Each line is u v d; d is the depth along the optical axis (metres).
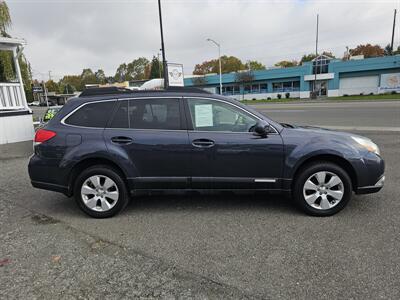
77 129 4.05
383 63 40.75
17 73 10.16
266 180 3.95
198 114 4.02
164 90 4.15
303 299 2.42
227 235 3.52
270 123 3.98
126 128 4.03
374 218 3.82
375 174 3.88
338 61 43.97
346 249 3.12
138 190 4.07
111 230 3.74
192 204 4.49
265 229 3.63
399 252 3.03
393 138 9.04
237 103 4.02
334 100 33.12
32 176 4.13
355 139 4.00
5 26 13.91
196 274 2.79
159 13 19.28
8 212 4.40
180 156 3.95
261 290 2.55
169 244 3.35
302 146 3.86
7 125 9.80
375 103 24.00
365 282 2.60
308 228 3.62
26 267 2.98
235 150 3.90
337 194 3.89
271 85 50.50
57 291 2.61
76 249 3.30
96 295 2.54
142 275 2.80
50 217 4.20
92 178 4.03
